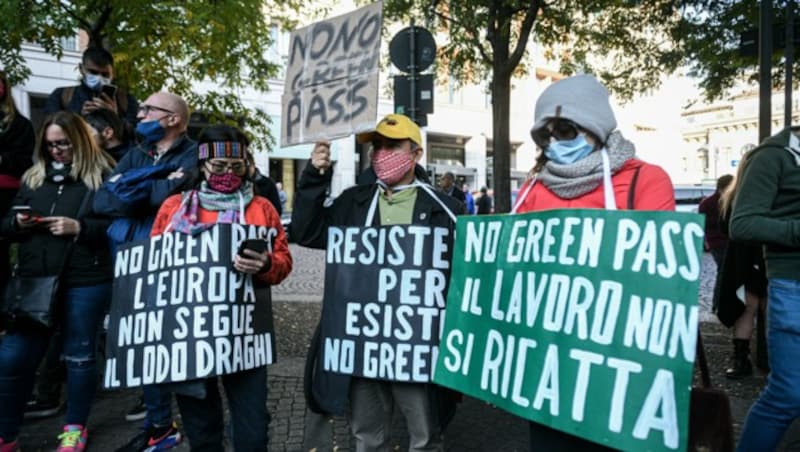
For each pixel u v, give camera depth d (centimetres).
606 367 176
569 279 187
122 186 302
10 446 322
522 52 820
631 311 174
